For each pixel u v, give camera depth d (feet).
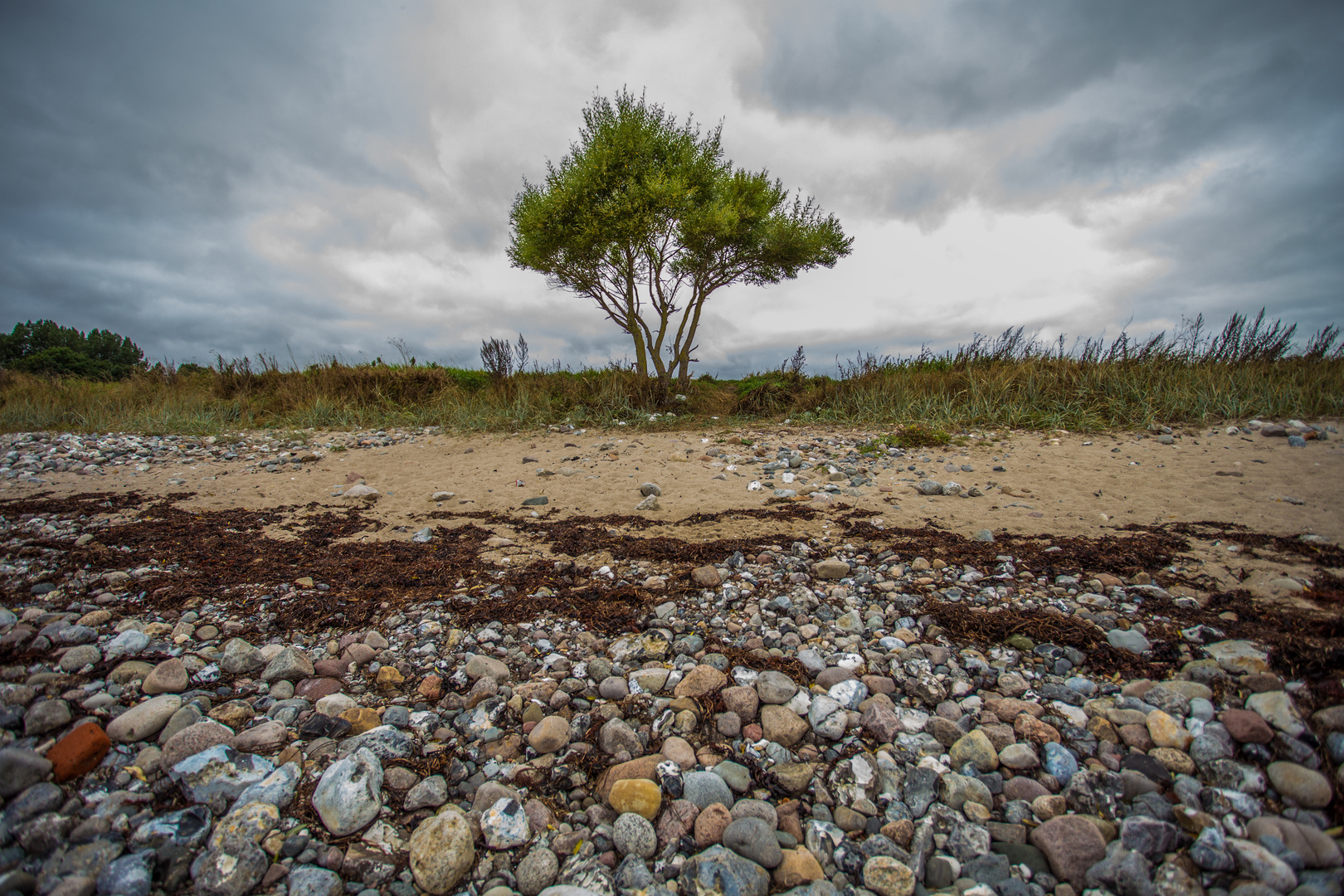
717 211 37.11
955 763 6.17
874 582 10.00
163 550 12.19
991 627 8.28
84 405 37.09
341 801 5.56
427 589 10.23
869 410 27.30
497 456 22.31
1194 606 8.52
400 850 5.34
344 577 10.73
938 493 14.80
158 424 32.09
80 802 5.62
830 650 8.11
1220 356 26.86
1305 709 6.19
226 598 9.90
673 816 5.63
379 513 15.08
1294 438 17.15
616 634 8.68
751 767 6.22
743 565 10.78
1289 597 8.38
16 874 4.75
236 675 7.77
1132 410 22.56
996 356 31.81
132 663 7.64
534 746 6.46
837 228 43.60
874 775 6.02
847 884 5.07
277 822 5.54
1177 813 5.38
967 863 5.19
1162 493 13.71
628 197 36.40
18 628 8.28
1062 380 25.85
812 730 6.68
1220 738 6.06
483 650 8.32
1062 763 6.05
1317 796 5.33
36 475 20.27
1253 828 5.17
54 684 7.18
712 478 17.38
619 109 39.55
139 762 6.09
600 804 5.89
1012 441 20.43
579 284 40.04
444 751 6.46
